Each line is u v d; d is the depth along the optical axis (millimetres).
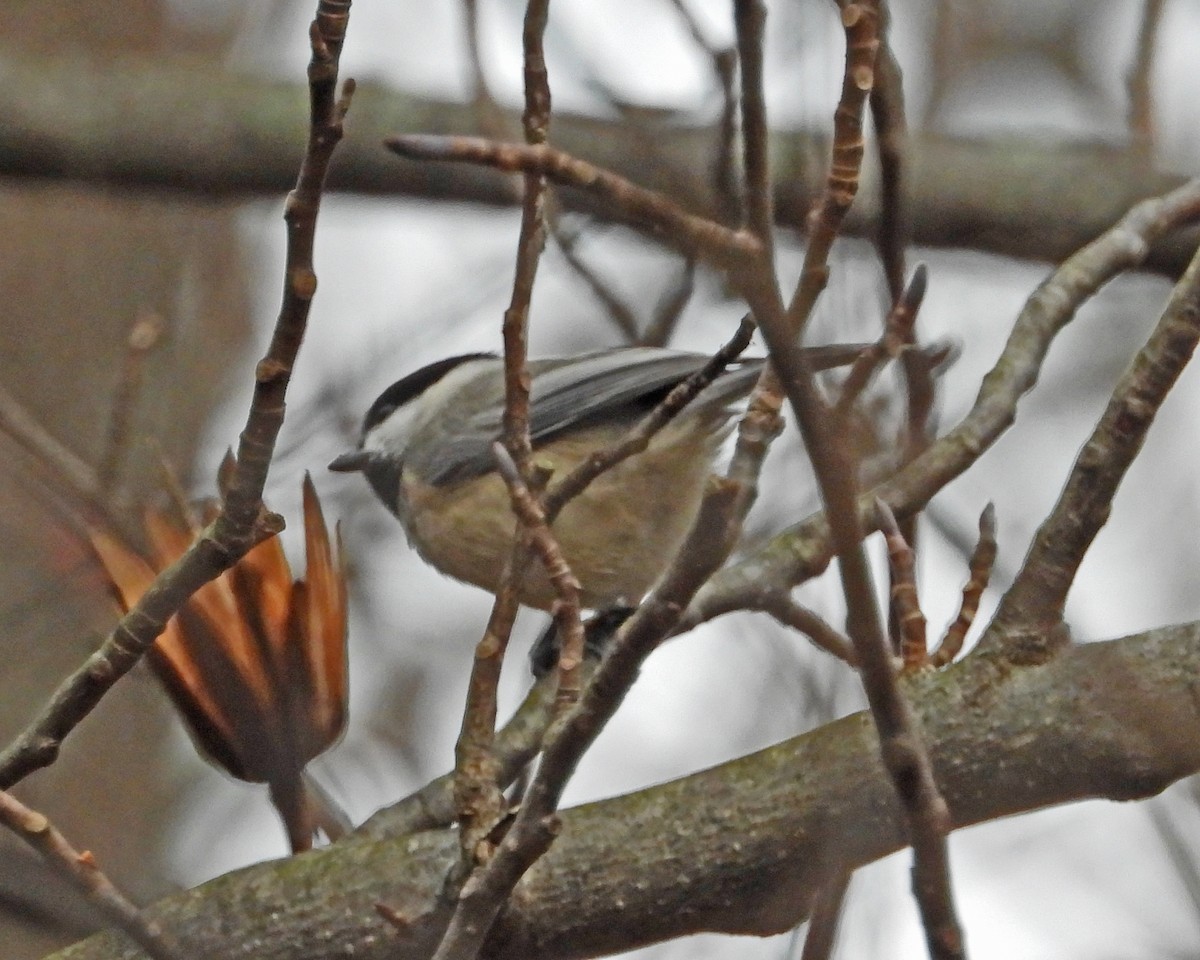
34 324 11070
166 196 11367
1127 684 5113
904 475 6641
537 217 5094
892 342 5625
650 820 5430
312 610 6047
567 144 10328
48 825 4703
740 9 3865
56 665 9445
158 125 11086
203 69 11344
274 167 11195
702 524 4277
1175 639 5195
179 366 11305
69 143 11023
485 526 10172
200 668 5988
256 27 12484
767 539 7848
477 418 10297
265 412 5047
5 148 11023
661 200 3645
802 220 9492
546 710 7086
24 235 11320
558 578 4887
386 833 6363
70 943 5992
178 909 5688
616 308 8859
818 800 5285
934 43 12492
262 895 5672
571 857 5402
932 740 5168
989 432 6719
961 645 5645
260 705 5996
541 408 9734
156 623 5352
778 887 5320
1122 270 7172
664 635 4398
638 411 9602
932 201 11383
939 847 4027
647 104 9945
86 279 11359
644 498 9422
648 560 9555
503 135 7762
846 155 4340
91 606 9367
